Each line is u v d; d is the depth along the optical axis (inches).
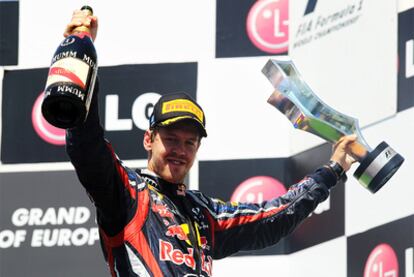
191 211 681.6
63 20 1029.2
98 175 625.6
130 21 1013.8
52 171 990.4
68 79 604.4
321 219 949.8
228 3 1004.6
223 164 973.2
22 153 997.8
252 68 991.6
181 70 1000.9
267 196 966.4
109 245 642.8
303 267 944.9
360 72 978.7
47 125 1001.5
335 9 989.8
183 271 642.2
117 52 1008.9
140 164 987.9
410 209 942.4
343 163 764.6
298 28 992.9
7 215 980.6
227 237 705.0
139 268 637.3
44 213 979.9
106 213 637.3
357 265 941.8
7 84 1015.0
